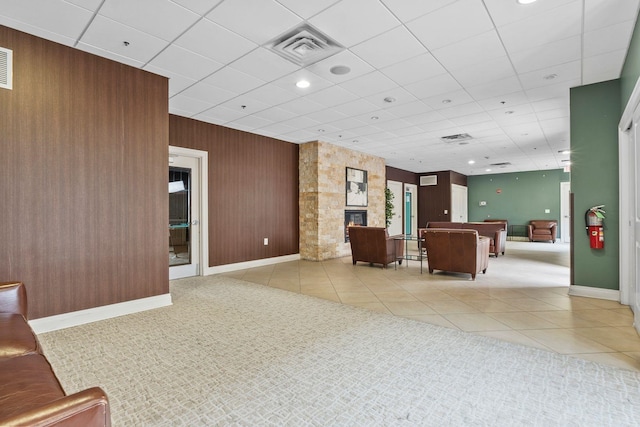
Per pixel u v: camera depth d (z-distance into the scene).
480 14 2.53
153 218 3.56
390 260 6.01
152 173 3.56
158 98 3.63
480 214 12.66
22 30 2.73
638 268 2.74
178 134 5.11
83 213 3.06
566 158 8.95
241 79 3.76
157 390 1.91
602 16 2.55
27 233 2.76
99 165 3.17
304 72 3.58
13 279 2.68
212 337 2.71
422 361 2.25
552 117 5.21
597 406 1.72
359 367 2.17
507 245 9.96
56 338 2.69
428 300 3.81
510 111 4.90
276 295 4.07
